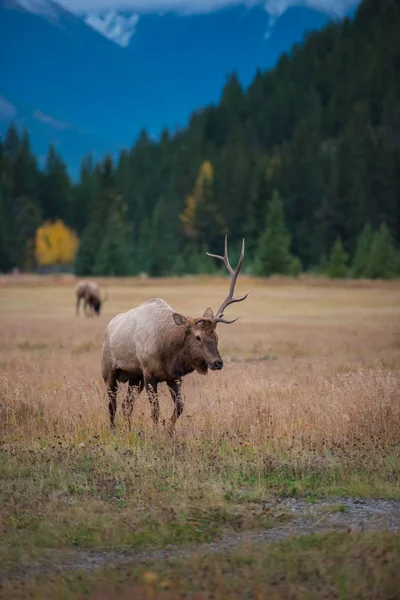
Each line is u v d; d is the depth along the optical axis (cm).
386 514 3147
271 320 14838
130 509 3123
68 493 3391
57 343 10444
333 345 9906
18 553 2656
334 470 3725
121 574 2467
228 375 6222
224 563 2520
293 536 2817
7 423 4531
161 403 4875
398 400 4469
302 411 4512
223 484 3450
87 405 4669
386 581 2342
